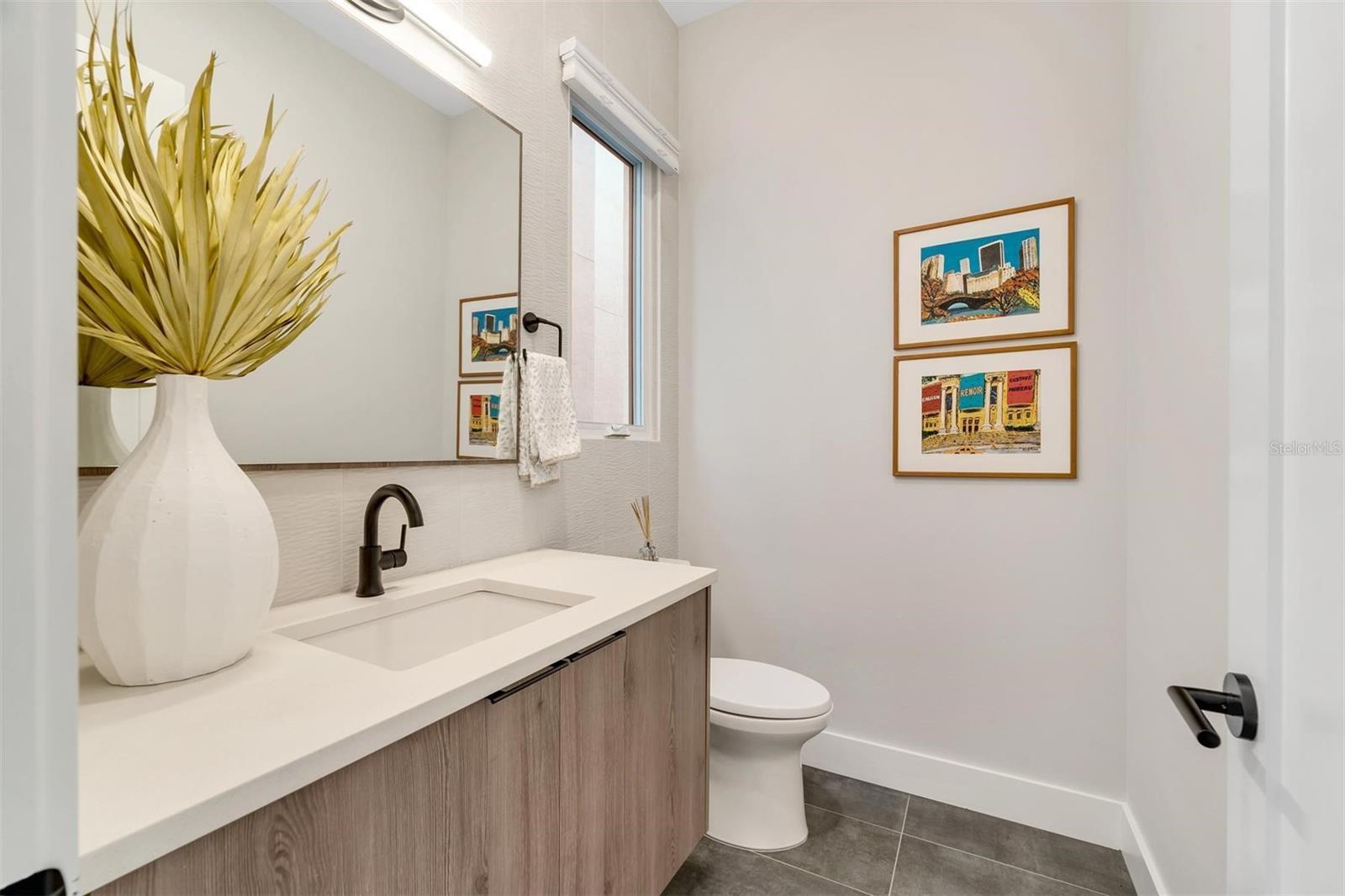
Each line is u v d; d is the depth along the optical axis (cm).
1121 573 167
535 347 167
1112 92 170
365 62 120
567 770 94
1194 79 113
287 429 106
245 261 75
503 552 155
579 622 98
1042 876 154
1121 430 167
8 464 25
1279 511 46
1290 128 44
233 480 75
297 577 107
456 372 140
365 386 119
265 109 102
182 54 90
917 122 199
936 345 193
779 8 226
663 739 124
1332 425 39
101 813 45
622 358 223
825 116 216
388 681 72
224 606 72
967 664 188
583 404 202
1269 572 47
